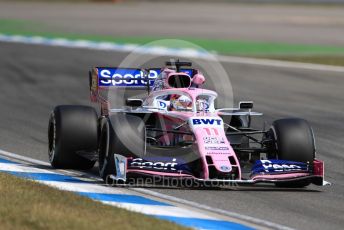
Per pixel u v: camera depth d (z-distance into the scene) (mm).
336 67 86375
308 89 71062
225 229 25453
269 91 69500
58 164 36375
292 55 98188
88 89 68875
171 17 165625
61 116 35969
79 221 24109
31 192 28328
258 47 108625
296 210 29266
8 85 70500
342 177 37031
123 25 141625
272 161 32781
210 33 130000
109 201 28734
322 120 55219
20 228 23719
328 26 148625
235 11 192500
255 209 29062
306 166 32812
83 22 146125
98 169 37219
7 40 108312
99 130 36719
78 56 92750
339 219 28078
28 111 57312
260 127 51750
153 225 24281
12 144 44531
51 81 73250
